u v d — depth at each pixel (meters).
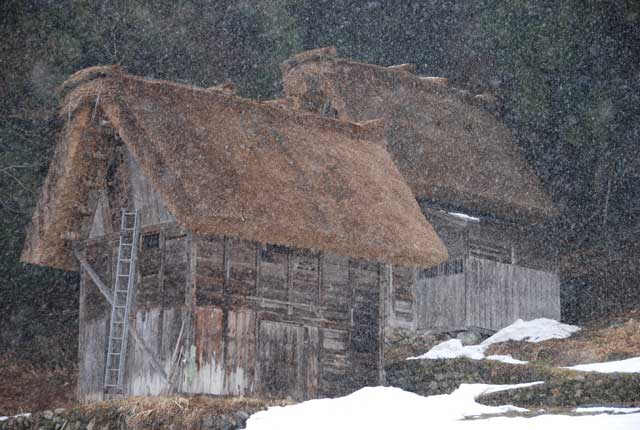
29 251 37.19
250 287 34.53
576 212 57.03
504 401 27.91
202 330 32.97
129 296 34.22
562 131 58.44
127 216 35.47
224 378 33.16
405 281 46.81
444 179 48.41
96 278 35.59
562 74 59.03
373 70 53.06
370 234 36.03
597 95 58.28
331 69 50.94
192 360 32.47
